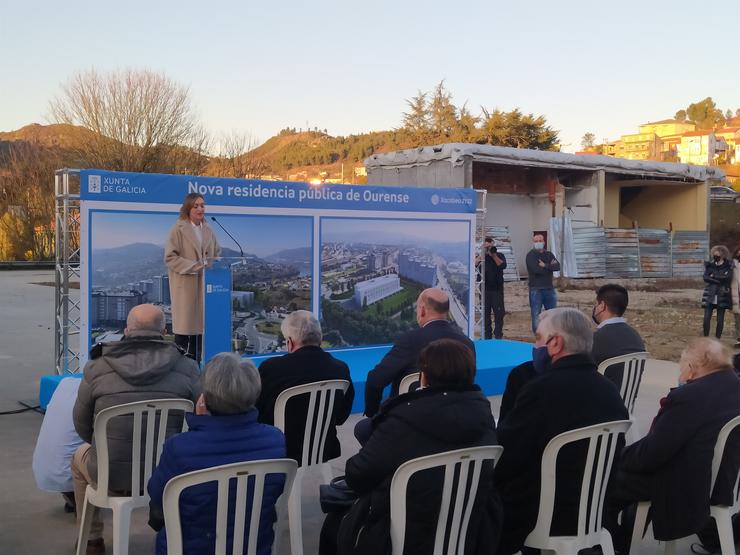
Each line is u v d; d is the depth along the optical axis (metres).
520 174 22.08
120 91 28.41
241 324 7.70
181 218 6.87
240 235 7.63
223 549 2.55
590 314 14.90
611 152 99.00
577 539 3.02
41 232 31.95
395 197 8.71
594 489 3.05
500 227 20.91
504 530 3.10
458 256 9.33
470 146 18.11
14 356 9.88
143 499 3.34
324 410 3.89
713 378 3.34
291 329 3.98
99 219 6.84
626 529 3.70
